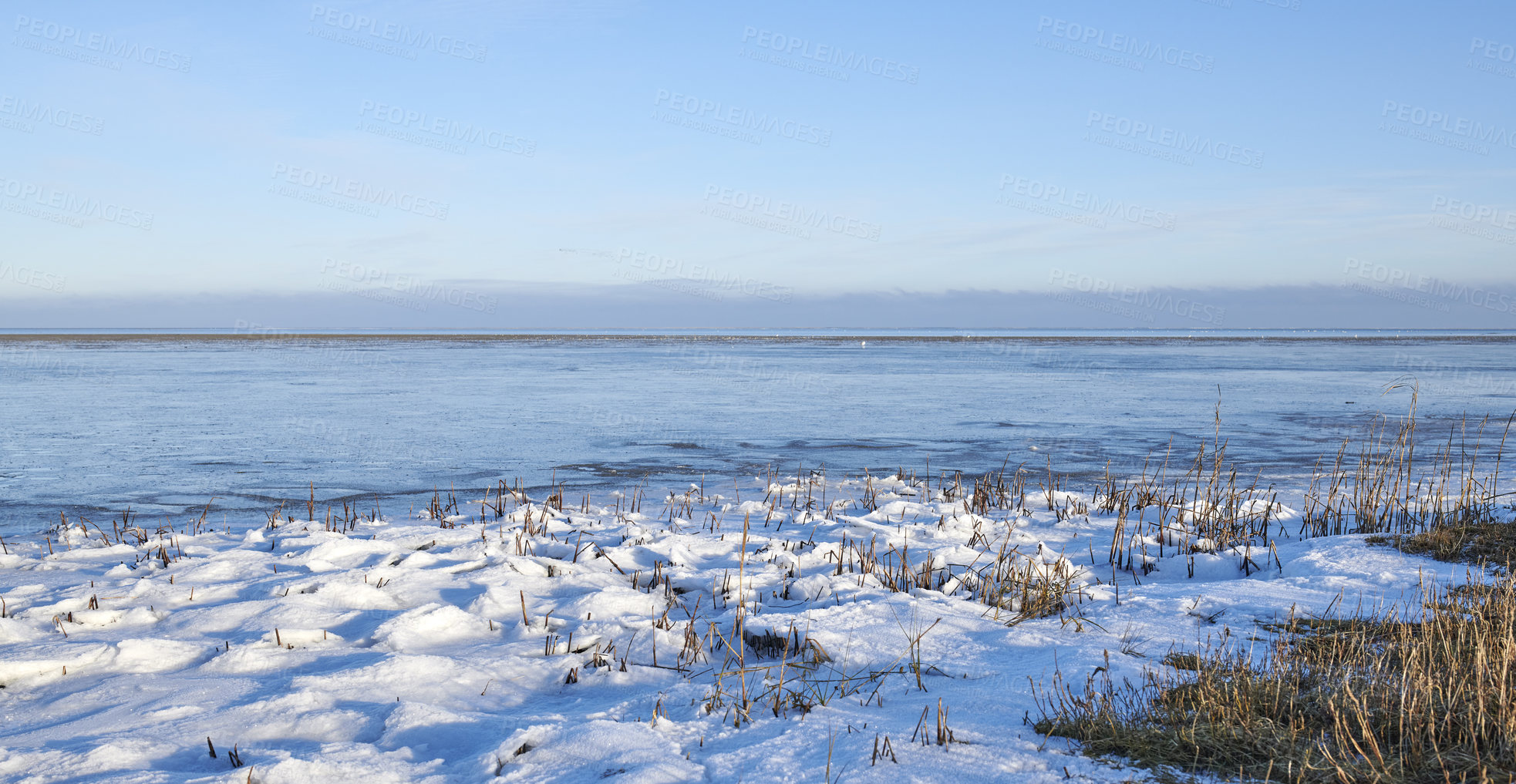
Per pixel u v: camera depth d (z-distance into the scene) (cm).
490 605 609
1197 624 557
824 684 466
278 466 1423
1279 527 950
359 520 1026
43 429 1873
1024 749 368
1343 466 1419
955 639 540
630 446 1678
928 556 768
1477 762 336
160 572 716
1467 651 457
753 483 1292
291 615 575
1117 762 355
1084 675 458
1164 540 858
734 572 724
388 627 544
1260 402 2561
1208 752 359
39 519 1042
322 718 408
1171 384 3319
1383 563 714
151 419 2077
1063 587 655
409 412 2259
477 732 396
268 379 3447
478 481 1306
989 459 1531
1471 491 933
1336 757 348
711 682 473
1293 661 460
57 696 442
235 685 455
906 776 342
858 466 1466
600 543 848
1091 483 1291
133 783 334
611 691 466
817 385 3259
